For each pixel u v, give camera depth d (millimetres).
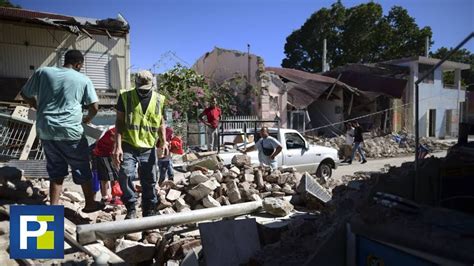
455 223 2859
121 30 14414
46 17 13594
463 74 31750
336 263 3246
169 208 5461
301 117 20672
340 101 22781
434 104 27875
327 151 11383
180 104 16531
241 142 13234
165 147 4828
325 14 40625
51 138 4293
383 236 2846
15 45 13430
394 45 39812
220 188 6090
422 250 2604
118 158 4395
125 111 4453
